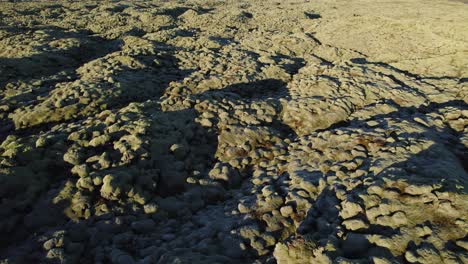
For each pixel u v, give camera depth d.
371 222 7.50
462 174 8.80
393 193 7.91
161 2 61.69
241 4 61.31
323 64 20.53
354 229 7.43
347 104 13.91
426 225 7.05
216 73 18.47
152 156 9.96
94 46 24.83
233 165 10.66
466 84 15.96
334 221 7.85
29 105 13.71
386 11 42.34
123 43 26.23
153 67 19.00
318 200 8.60
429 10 39.22
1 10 37.41
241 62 19.83
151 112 12.21
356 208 7.83
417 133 11.02
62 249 7.30
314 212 8.27
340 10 48.62
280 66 19.36
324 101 13.97
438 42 23.23
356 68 17.48
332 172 9.67
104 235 7.90
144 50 20.78
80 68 18.92
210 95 13.86
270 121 12.90
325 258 6.77
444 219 7.11
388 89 15.32
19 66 18.78
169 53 21.30
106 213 8.29
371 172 9.22
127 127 10.77
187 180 9.83
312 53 24.08
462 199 7.41
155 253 7.45
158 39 27.20
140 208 8.63
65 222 8.09
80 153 9.70
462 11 35.41
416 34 25.58
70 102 13.60
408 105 14.30
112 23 34.75
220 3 62.53
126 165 9.43
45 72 19.22
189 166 10.40
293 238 7.30
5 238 7.58
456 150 10.48
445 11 37.00
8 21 32.28
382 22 29.08
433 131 11.57
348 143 10.87
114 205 8.49
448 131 11.84
